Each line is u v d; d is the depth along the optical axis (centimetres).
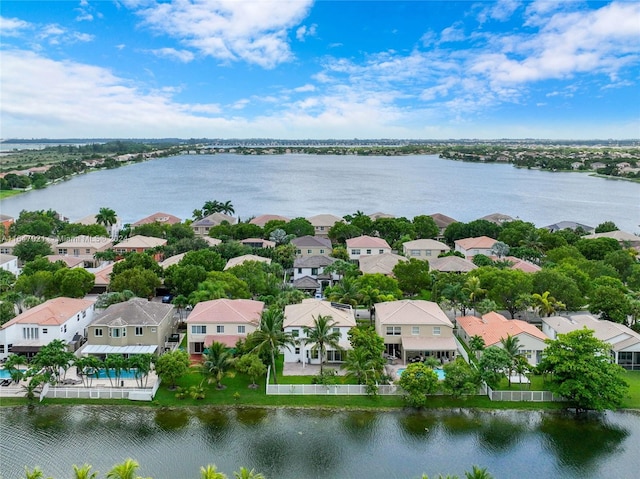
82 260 12988
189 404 6681
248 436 6059
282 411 6581
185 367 6888
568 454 5794
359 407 6669
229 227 15938
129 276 9875
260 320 7712
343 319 7950
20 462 5538
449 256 12625
